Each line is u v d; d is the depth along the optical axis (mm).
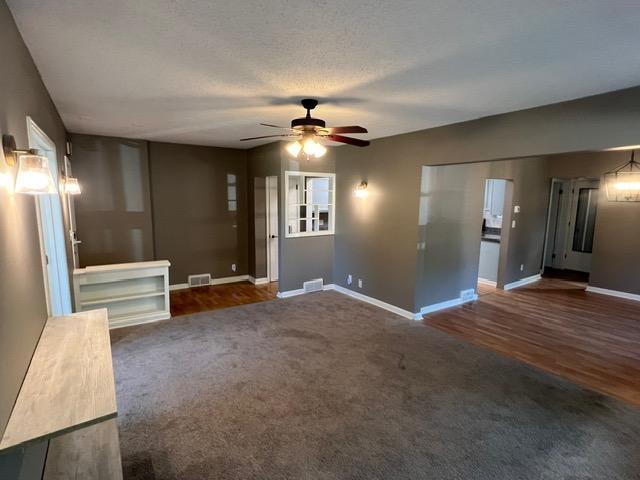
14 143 1574
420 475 2055
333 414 2607
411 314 4645
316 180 6059
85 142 4953
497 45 1966
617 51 2021
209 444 2283
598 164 6031
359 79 2531
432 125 4047
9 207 1460
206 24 1754
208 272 6301
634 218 5570
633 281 5633
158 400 2748
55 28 1795
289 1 1535
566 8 1567
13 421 1307
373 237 5168
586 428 2494
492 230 7168
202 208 6113
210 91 2836
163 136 5074
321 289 5941
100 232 5184
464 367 3348
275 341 3857
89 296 4117
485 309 5094
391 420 2551
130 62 2258
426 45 1979
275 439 2338
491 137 3559
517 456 2215
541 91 2748
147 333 4035
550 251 7992
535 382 3102
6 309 1327
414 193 4488
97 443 1985
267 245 6445
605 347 3842
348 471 2078
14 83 1699
